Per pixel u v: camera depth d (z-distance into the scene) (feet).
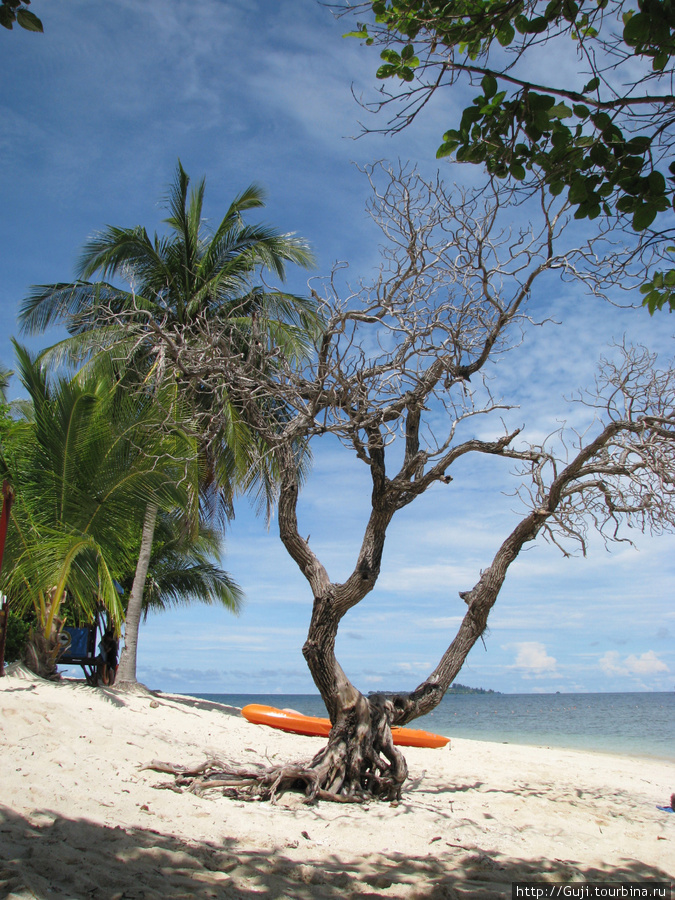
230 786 21.88
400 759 23.72
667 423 24.81
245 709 42.55
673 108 11.06
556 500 26.55
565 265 22.08
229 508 55.06
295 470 26.32
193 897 11.44
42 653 37.32
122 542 37.91
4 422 44.91
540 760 45.73
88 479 36.01
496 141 12.19
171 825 16.60
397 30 12.44
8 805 15.56
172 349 25.04
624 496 26.84
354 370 23.66
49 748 22.53
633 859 18.99
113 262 49.75
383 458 25.55
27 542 33.58
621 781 37.27
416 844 18.20
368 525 25.48
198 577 66.39
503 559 26.94
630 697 512.22
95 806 16.85
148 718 34.53
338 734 23.68
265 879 13.30
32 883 10.50
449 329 24.41
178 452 36.24
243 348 44.47
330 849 16.81
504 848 18.93
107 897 10.72
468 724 124.67
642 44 10.11
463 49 12.89
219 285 50.24
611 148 11.31
